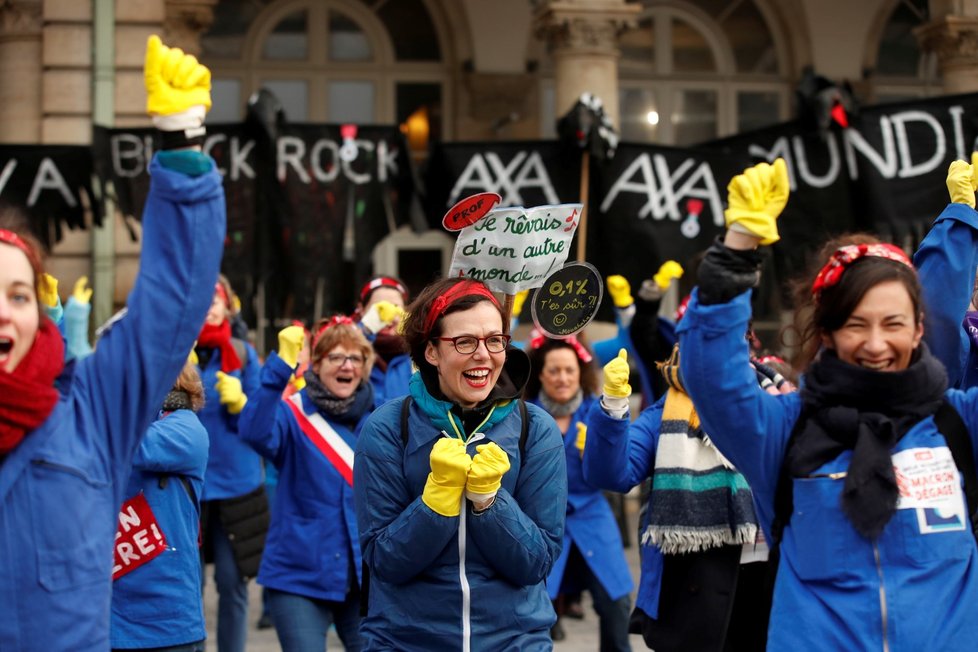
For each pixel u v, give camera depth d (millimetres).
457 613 3297
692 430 4414
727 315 2719
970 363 4133
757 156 8828
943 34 12516
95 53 10672
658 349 5555
